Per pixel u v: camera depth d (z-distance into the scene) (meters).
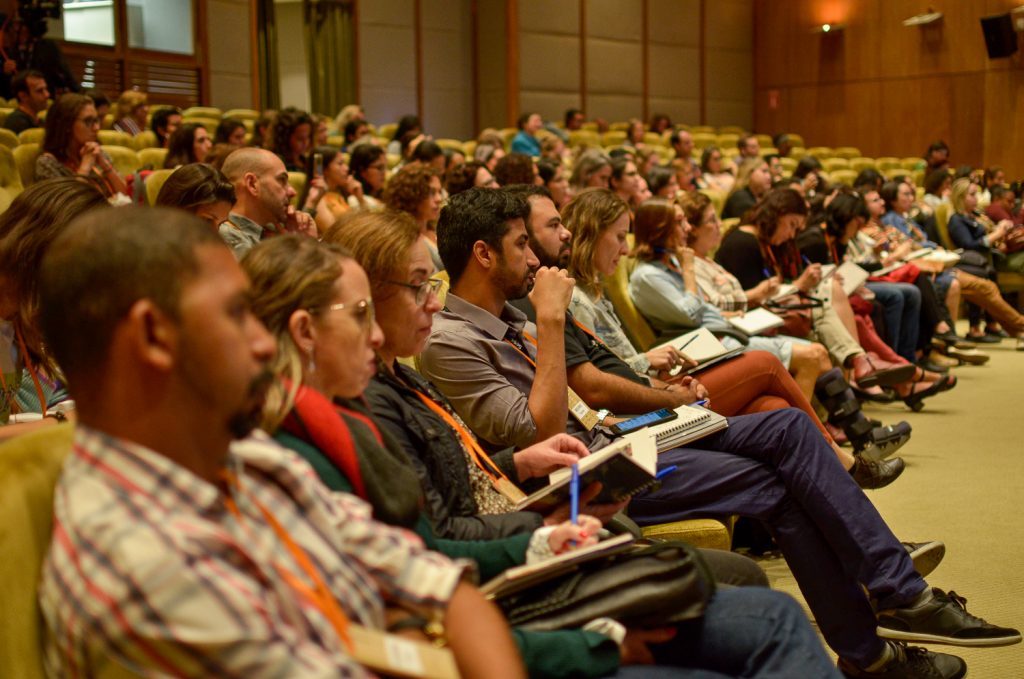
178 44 10.21
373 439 1.44
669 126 11.80
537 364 2.21
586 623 1.47
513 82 12.36
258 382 0.97
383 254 1.81
